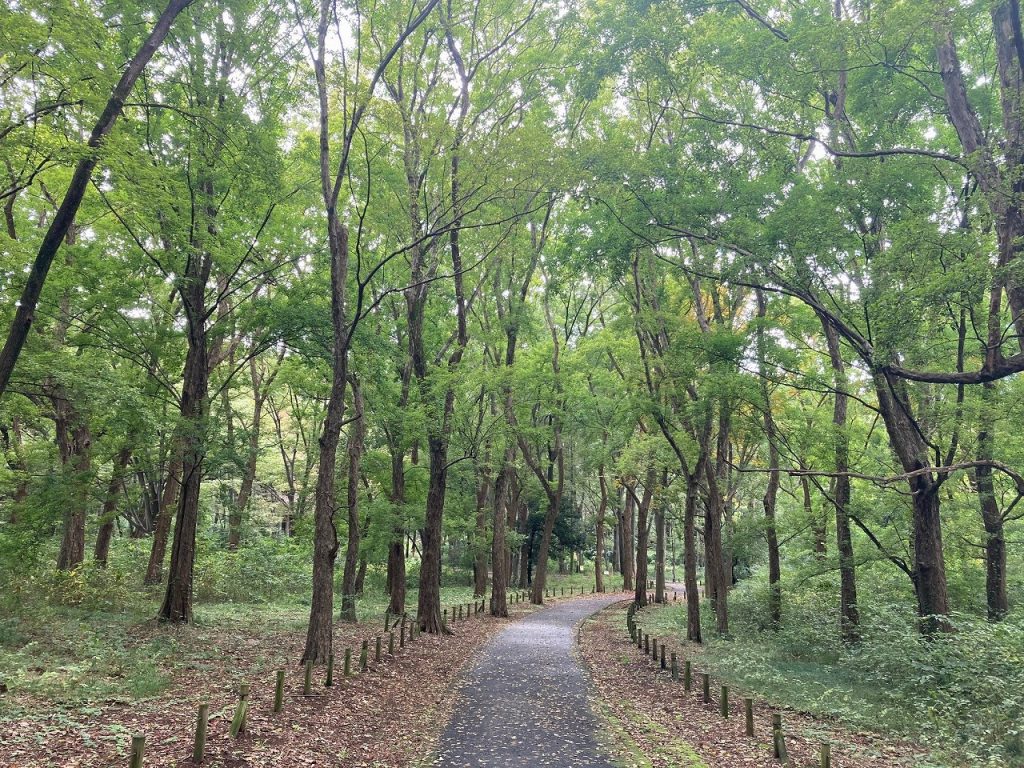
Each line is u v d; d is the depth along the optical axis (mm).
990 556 16719
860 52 12633
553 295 25719
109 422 17781
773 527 22141
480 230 20938
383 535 22500
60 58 10352
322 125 13383
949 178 13602
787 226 12398
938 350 15633
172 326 18531
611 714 11266
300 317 16469
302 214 19828
